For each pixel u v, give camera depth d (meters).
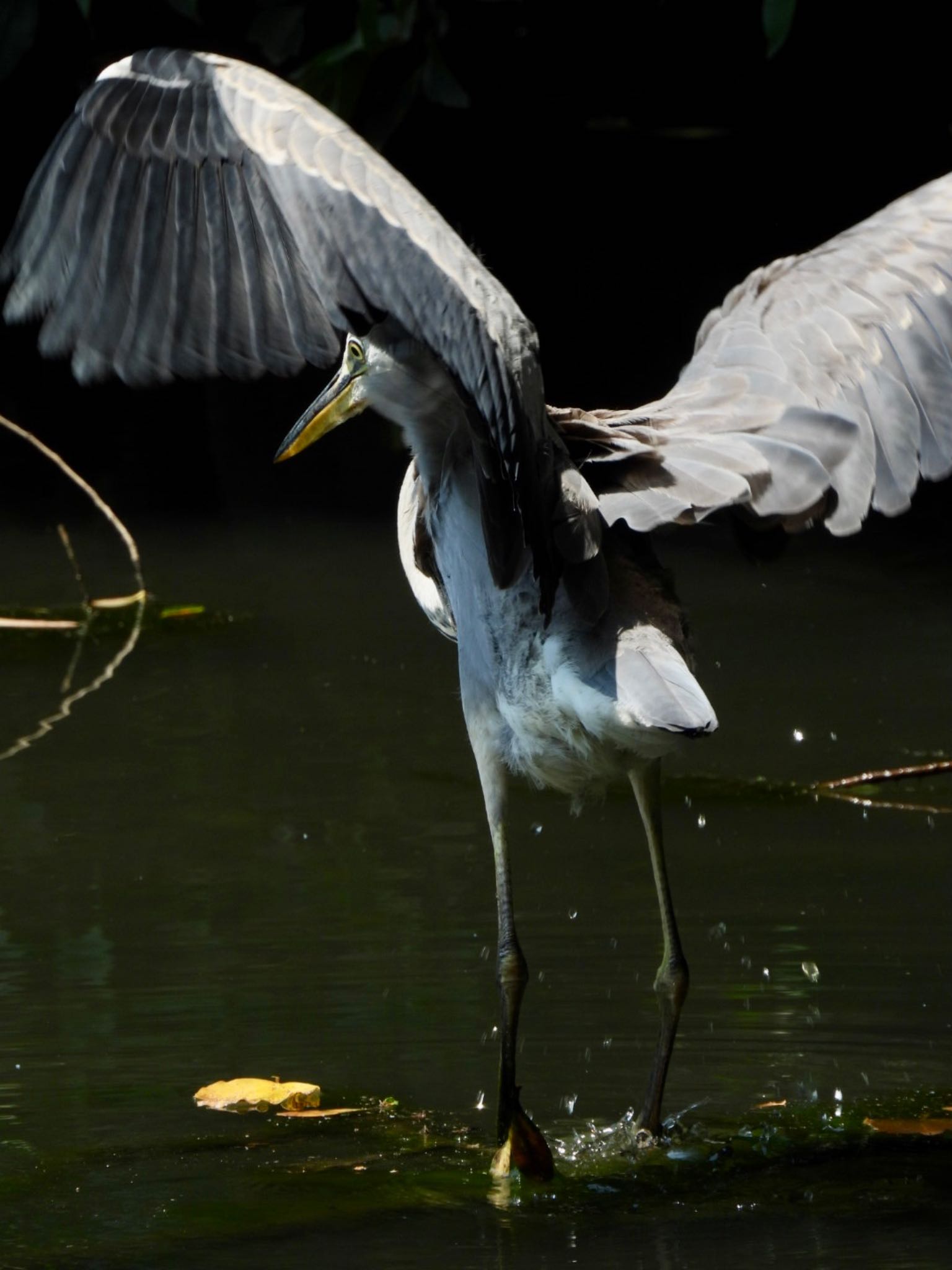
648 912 10.44
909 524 20.73
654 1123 8.01
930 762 13.00
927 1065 8.57
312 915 10.42
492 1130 8.14
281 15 22.45
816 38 29.41
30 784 12.80
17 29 22.70
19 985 9.51
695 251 29.31
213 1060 8.70
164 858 11.38
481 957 9.82
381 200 6.18
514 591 7.54
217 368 7.25
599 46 29.47
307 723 14.11
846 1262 6.75
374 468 23.16
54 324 7.08
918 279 8.12
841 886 10.81
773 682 15.13
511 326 6.32
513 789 12.84
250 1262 6.86
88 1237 7.07
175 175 7.06
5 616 17.56
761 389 7.81
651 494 7.16
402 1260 6.85
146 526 21.47
